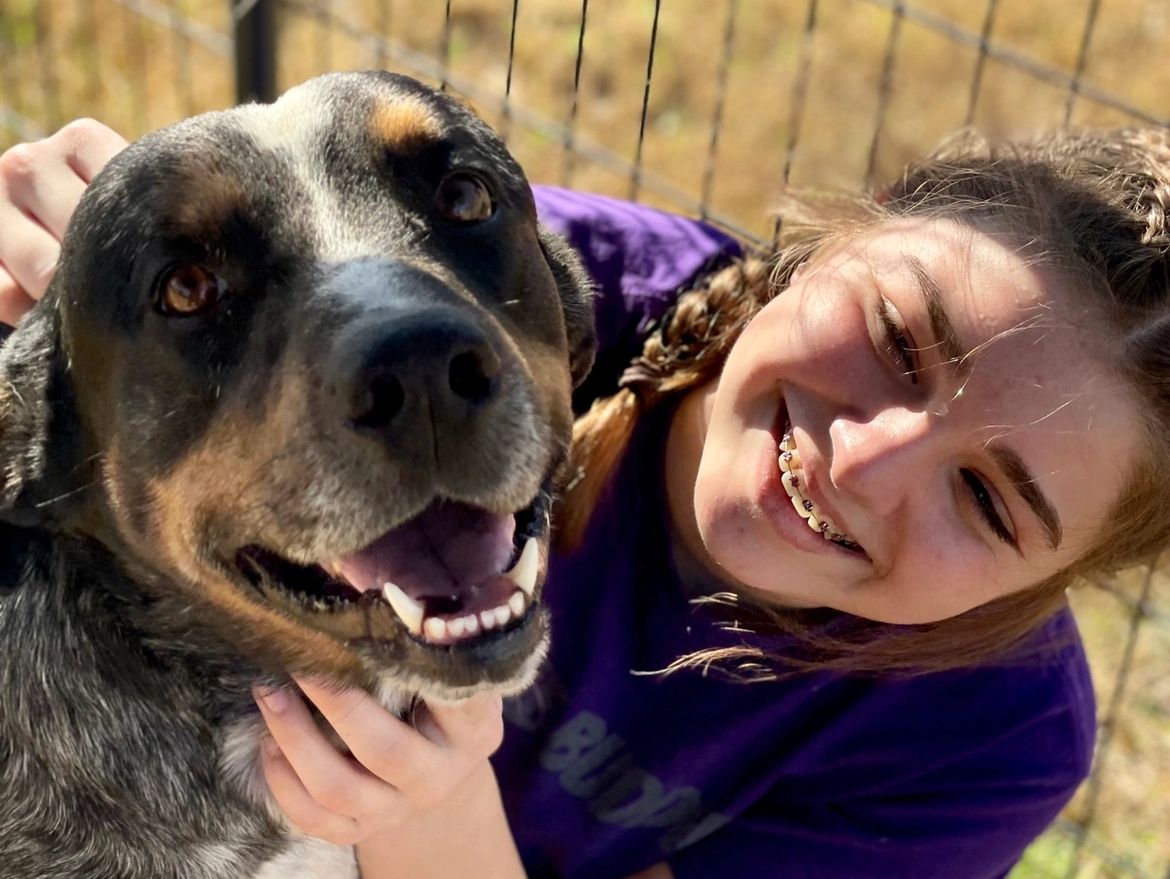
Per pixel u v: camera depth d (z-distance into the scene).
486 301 0.48
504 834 0.57
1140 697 0.85
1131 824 0.80
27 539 0.53
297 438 0.42
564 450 0.52
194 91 1.21
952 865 0.59
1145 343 0.48
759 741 0.59
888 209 0.57
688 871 0.60
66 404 0.52
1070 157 0.56
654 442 0.62
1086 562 0.54
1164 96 1.21
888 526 0.51
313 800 0.52
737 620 0.57
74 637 0.52
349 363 0.40
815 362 0.51
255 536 0.45
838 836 0.59
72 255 0.49
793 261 0.58
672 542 0.60
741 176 1.14
